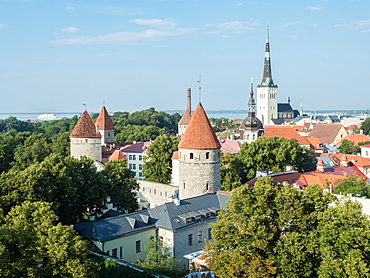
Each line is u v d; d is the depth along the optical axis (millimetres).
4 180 58031
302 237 43750
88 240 55344
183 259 59906
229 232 46406
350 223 41844
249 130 139500
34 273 39188
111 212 70000
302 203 45656
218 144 73688
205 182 72562
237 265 43188
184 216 61375
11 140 158000
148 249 55875
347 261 40312
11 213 47219
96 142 106500
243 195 47656
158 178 109812
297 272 43531
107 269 48906
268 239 44312
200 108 73375
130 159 144250
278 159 100250
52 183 61969
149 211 63438
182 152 73562
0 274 37125
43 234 43469
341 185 73688
